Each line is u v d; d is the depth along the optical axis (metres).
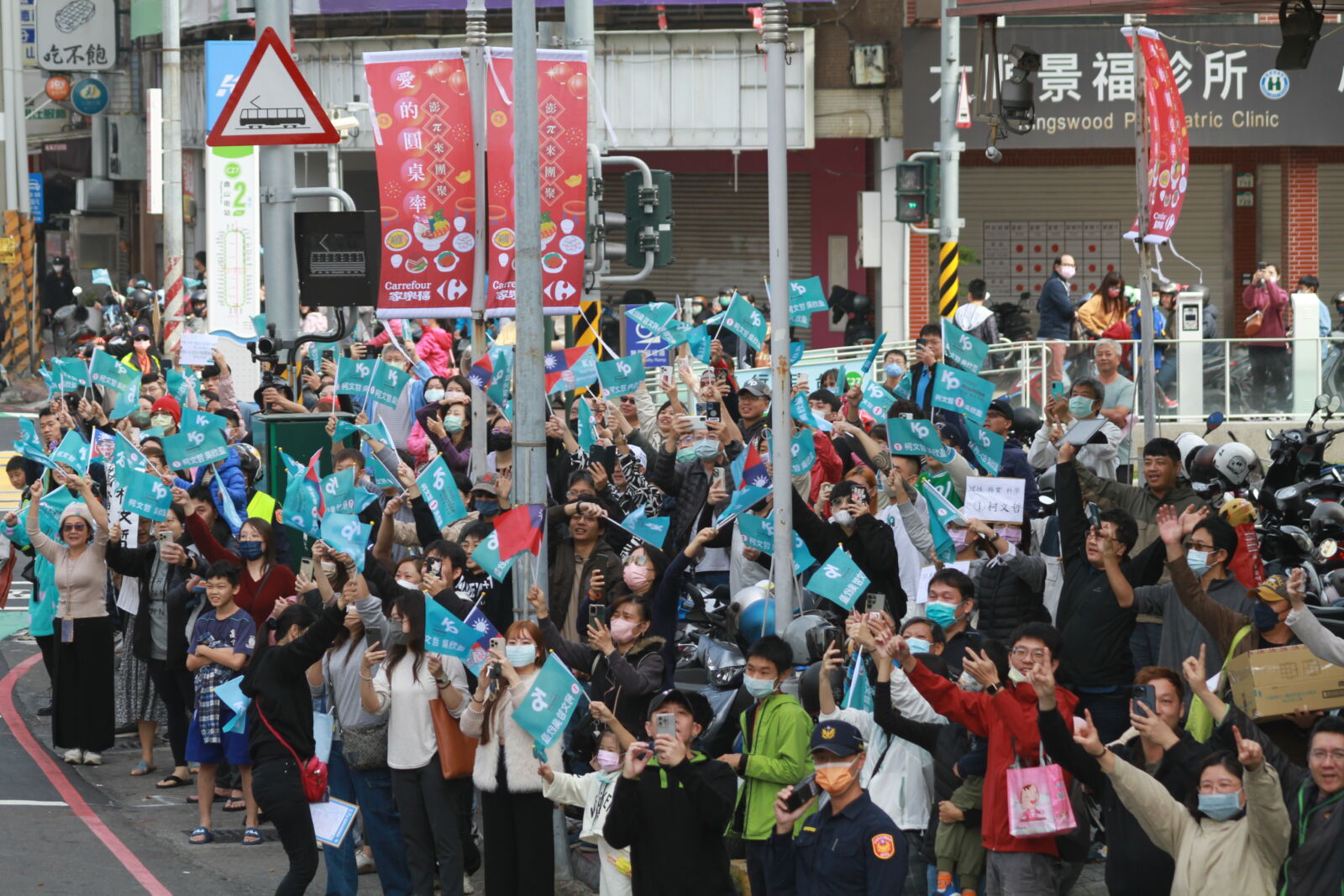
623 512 19.23
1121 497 15.95
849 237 53.88
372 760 16.06
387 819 16.27
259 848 18.34
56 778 21.27
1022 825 12.36
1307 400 30.86
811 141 51.47
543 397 16.70
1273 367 30.86
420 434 23.98
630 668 14.79
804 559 16.23
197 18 59.09
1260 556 14.97
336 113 39.38
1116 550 14.17
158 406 25.92
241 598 18.95
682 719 12.70
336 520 15.81
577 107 20.55
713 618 17.98
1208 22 49.28
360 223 23.64
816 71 51.53
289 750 15.79
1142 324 18.95
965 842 13.70
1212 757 11.04
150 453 22.53
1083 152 52.56
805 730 13.39
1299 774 11.13
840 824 12.21
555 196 20.59
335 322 29.80
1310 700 11.55
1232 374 30.80
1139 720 11.66
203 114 59.31
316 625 15.66
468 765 15.67
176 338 44.53
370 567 16.75
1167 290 32.34
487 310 20.67
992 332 34.94
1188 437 19.52
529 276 16.67
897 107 51.25
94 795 20.58
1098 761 11.49
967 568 15.83
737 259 55.09
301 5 52.97
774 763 13.29
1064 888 14.20
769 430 17.53
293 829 15.73
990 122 26.94
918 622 13.88
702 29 51.81
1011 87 26.84
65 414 25.12
